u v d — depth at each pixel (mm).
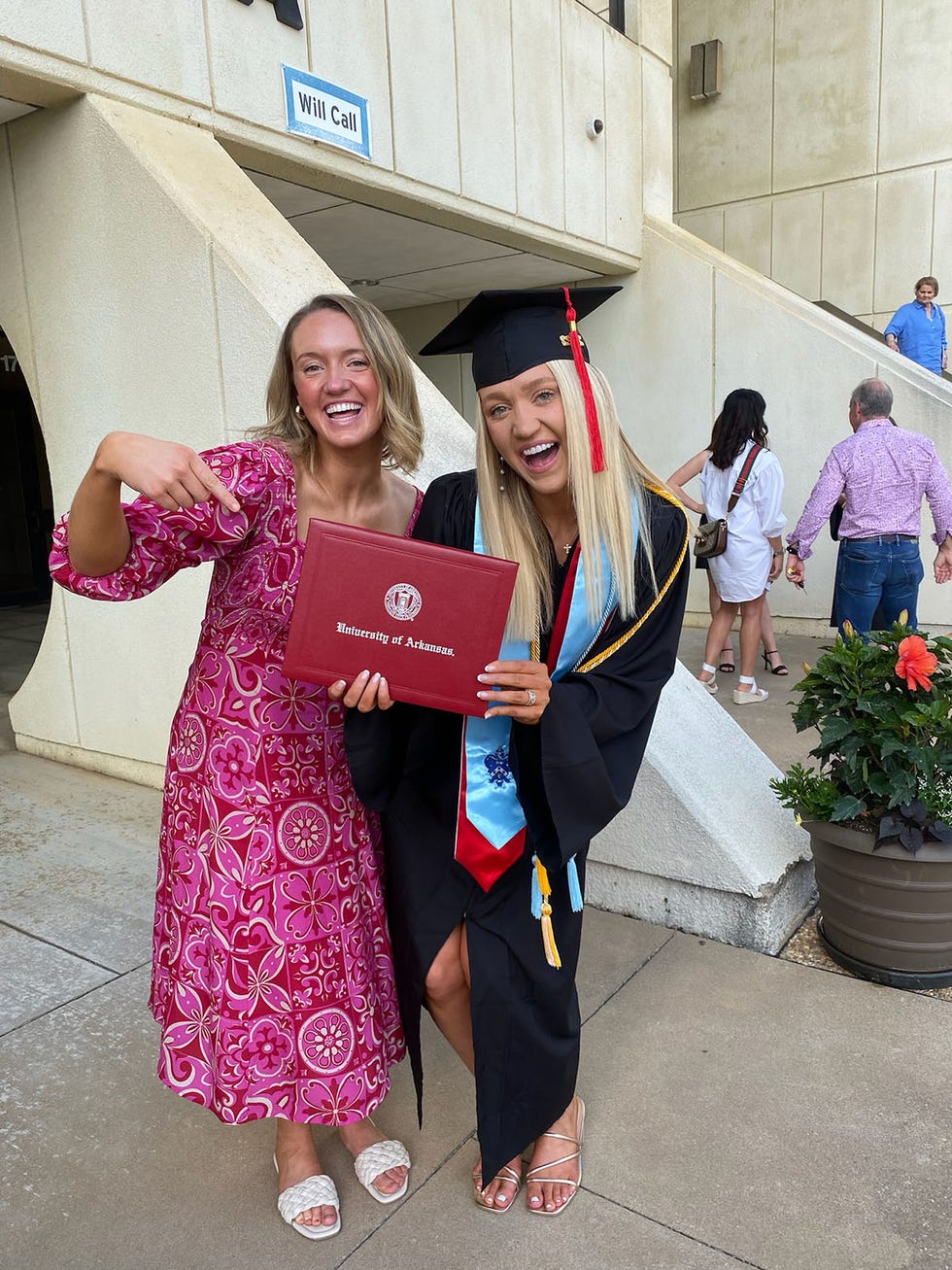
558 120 6289
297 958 1656
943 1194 1797
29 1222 1779
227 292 3262
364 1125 1937
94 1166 1934
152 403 3627
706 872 2732
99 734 4281
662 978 2557
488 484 1636
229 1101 1670
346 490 1704
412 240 6195
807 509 4844
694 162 10273
